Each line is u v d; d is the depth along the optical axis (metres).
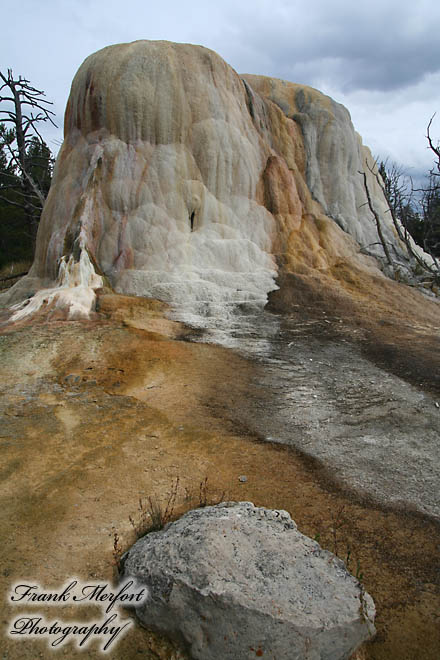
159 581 2.98
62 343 8.47
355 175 16.48
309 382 7.45
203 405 6.42
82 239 11.23
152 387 7.00
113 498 4.23
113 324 9.68
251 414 6.20
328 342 9.55
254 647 2.60
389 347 9.27
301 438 5.57
